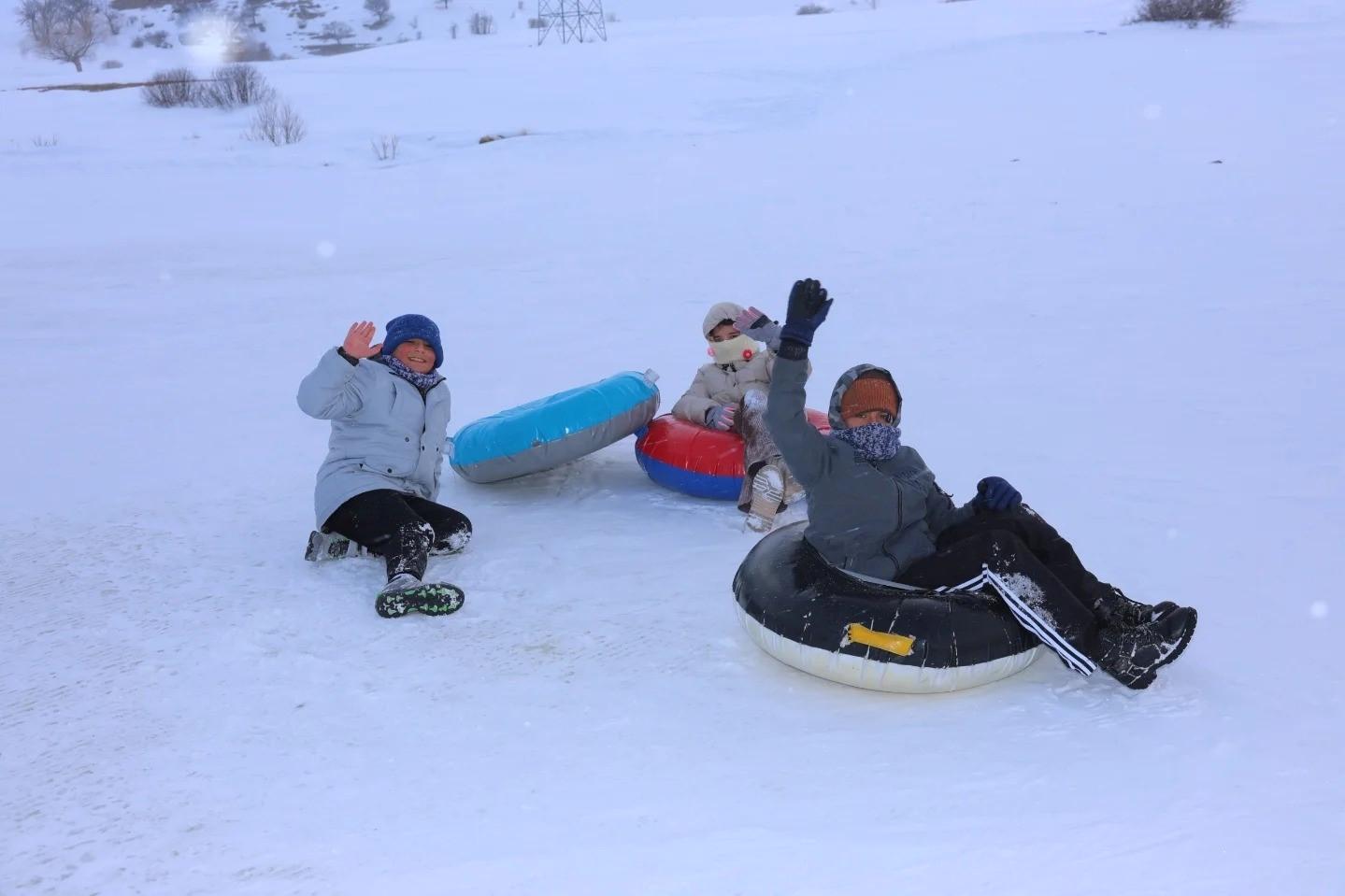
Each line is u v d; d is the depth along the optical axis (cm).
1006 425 670
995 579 366
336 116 2917
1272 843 285
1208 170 1478
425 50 4950
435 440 507
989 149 1803
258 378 854
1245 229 1174
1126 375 763
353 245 1431
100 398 801
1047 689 374
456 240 1432
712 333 589
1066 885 272
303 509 570
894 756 336
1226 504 535
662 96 2905
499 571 484
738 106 2681
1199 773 319
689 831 301
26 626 439
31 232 1580
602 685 385
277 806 318
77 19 9100
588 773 332
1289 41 2502
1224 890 268
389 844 299
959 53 2880
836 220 1403
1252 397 700
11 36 9406
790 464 390
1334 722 344
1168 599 436
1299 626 410
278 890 281
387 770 336
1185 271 1039
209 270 1294
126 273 1282
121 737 357
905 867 282
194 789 328
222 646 419
